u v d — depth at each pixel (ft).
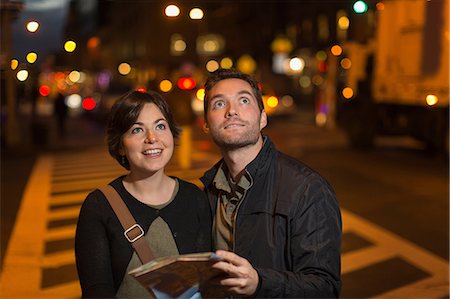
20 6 35.81
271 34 158.71
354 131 59.52
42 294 18.78
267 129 79.77
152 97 9.25
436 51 45.57
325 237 8.31
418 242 24.90
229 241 9.00
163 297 7.44
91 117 97.14
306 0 139.64
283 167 8.80
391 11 51.55
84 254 8.68
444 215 29.71
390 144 62.18
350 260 22.53
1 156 55.01
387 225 27.78
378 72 53.98
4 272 20.98
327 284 8.07
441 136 48.96
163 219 8.94
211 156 51.55
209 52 166.40
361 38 60.03
